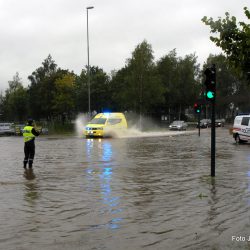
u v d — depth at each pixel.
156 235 6.51
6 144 30.20
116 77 68.81
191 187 10.82
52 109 66.19
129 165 15.65
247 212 7.99
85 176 12.87
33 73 84.88
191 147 24.56
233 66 6.42
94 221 7.38
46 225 7.12
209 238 6.34
